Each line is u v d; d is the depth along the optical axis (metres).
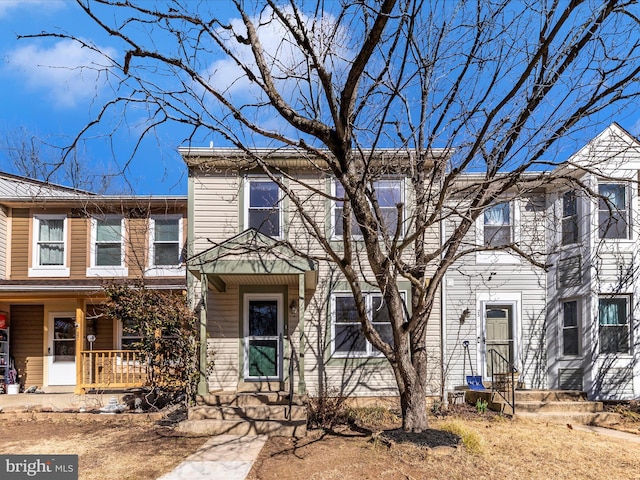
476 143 7.06
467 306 12.91
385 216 11.96
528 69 6.83
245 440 8.74
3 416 10.65
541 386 12.75
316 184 12.38
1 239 13.48
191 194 12.28
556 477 6.82
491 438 8.80
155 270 13.64
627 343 12.09
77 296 12.68
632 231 12.21
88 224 13.88
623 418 10.95
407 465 7.16
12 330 13.92
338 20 7.30
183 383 10.66
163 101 7.10
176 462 7.51
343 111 7.29
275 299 12.24
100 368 13.27
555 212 12.20
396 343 8.28
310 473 6.93
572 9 6.42
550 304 12.96
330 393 11.64
